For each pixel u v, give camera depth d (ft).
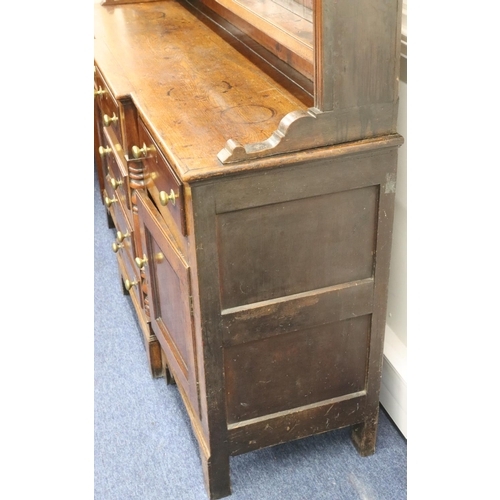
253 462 5.84
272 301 4.76
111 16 7.50
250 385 5.08
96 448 6.03
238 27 6.68
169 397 6.63
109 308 8.05
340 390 5.43
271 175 4.24
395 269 5.94
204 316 4.61
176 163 4.15
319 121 4.20
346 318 5.06
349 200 4.59
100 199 10.35
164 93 5.28
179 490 5.60
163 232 5.16
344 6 3.90
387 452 5.90
